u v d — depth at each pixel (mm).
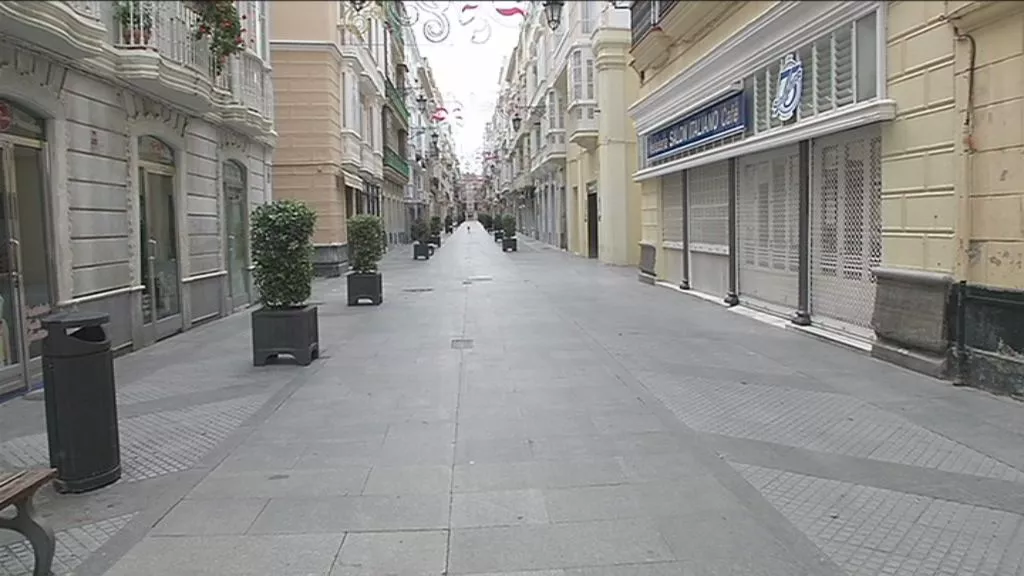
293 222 8305
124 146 9391
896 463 4762
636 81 22781
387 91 24328
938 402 6125
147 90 9680
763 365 7785
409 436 5547
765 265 11250
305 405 6520
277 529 3941
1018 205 5953
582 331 10297
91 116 8609
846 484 4422
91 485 4531
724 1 10875
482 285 17469
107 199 8953
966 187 6465
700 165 13289
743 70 10812
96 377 4578
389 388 7098
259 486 4570
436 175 74688
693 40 12961
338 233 21156
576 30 23516
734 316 11445
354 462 4980
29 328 7508
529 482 4555
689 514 4039
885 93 7500
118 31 9039
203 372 8039
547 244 40406
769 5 9406
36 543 3441
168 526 4008
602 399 6527
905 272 7281
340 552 3660
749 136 10961
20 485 3379
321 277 20734
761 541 3705
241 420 6086
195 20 10172
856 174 8508
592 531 3852
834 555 3545
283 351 8273
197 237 11930
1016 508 4020
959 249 6574
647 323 10922
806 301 9695
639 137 17406
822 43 8719
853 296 8648
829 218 9164
